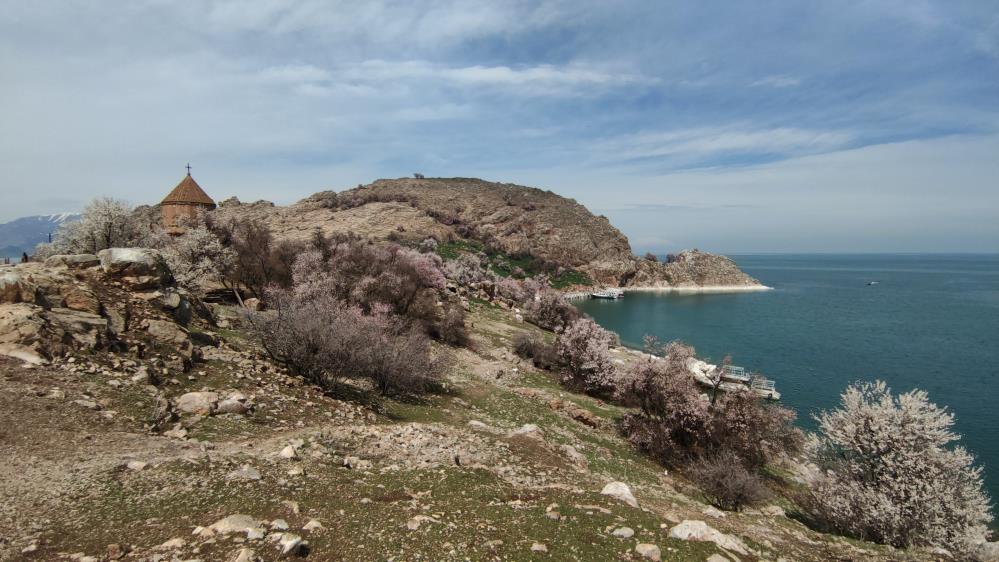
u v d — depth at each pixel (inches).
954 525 733.3
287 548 324.5
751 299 7101.4
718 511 698.2
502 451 761.6
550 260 7637.8
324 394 914.7
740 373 2438.5
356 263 2046.0
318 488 460.4
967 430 1850.4
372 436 690.8
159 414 582.9
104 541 331.6
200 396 661.3
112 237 1737.2
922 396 814.5
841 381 2578.7
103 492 396.8
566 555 374.6
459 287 3181.6
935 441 797.9
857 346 3563.0
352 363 1013.8
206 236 1900.8
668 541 424.2
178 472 445.1
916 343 3671.3
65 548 319.6
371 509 421.7
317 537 357.1
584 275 7839.6
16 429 474.9
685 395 1204.5
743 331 4266.7
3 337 611.8
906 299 6978.4
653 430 1200.2
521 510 467.8
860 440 823.7
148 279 931.3
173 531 349.4
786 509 934.4
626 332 4215.1
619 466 959.0
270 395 780.6
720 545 437.4
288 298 1453.0
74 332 687.7
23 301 682.2
